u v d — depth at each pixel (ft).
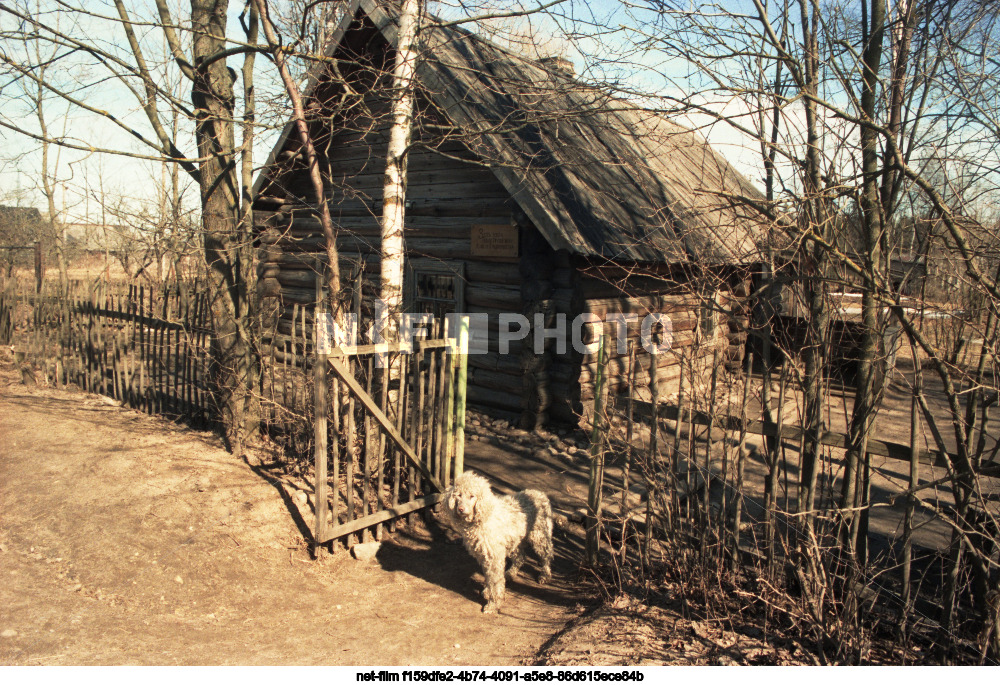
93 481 19.26
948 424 29.94
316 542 16.53
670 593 14.82
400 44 20.29
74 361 30.35
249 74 22.82
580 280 28.63
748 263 13.65
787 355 12.78
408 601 15.56
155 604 14.37
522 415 29.71
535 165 27.76
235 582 15.52
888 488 23.31
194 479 19.43
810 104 13.82
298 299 40.81
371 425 18.92
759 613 13.94
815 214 12.39
